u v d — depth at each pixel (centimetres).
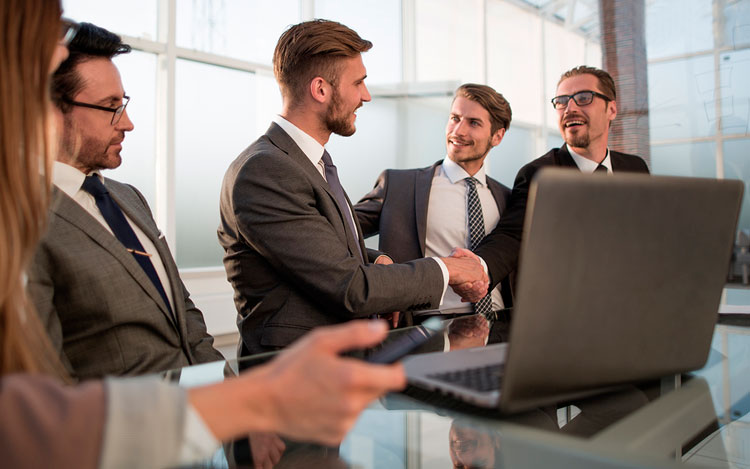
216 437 37
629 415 58
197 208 442
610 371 59
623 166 221
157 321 115
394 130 505
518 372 51
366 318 147
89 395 36
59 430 34
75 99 116
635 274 57
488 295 201
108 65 120
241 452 61
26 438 33
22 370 45
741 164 317
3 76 44
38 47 46
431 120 500
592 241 52
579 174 49
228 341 423
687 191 59
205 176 444
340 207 147
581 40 399
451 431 55
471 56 488
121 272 111
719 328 107
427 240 214
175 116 418
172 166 407
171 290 126
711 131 324
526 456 50
